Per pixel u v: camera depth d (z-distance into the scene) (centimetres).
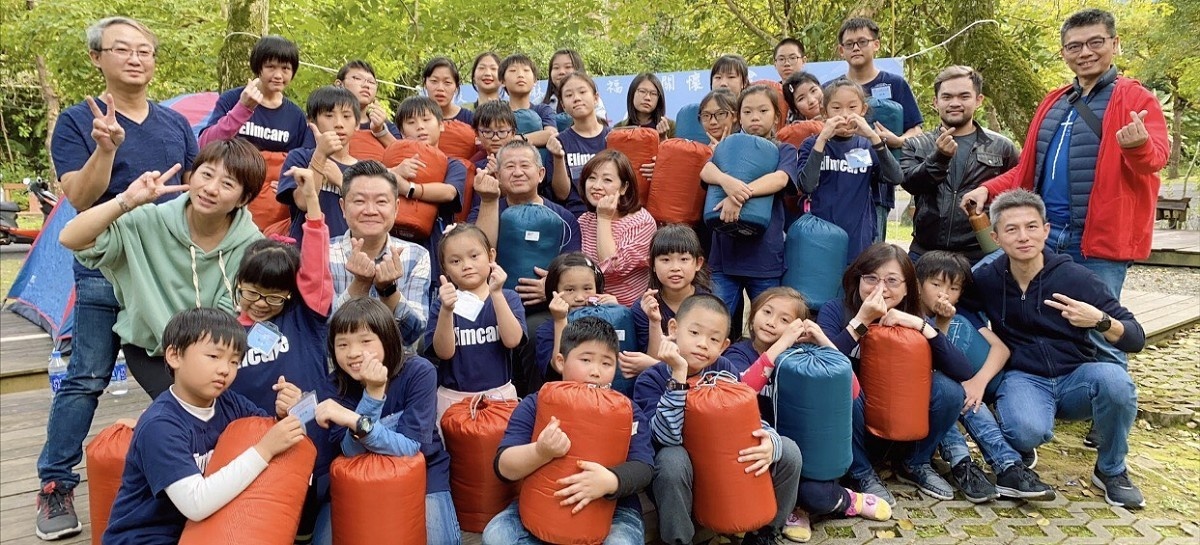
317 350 268
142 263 261
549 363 322
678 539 269
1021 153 412
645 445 263
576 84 443
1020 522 317
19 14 1034
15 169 1577
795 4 970
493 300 301
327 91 363
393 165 369
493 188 366
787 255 394
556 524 236
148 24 924
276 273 253
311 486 254
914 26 872
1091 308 321
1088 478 365
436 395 274
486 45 943
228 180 256
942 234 426
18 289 641
